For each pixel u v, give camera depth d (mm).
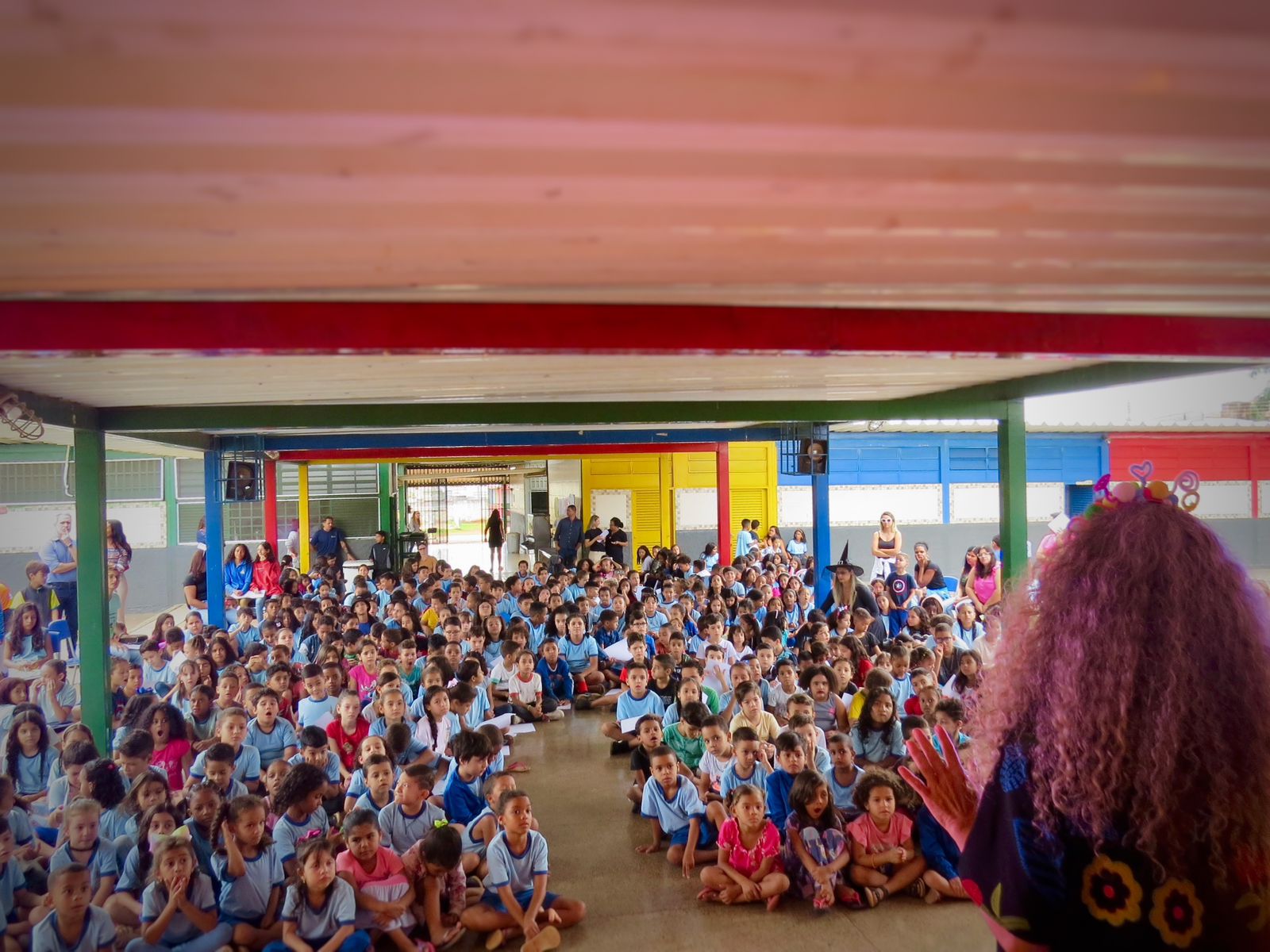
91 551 5578
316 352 2352
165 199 1509
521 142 1294
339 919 3684
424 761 5449
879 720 5156
